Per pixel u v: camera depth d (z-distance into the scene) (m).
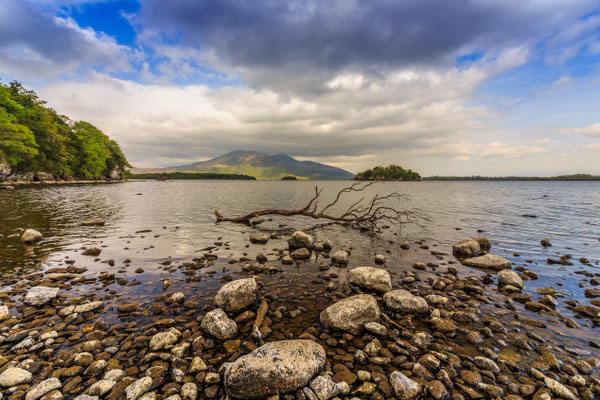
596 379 5.15
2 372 4.94
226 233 19.20
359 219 22.73
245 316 7.33
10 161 60.59
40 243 14.96
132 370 5.19
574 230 20.33
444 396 4.71
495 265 11.91
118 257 12.86
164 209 31.28
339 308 7.14
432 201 44.78
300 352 5.22
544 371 5.41
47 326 6.73
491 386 4.90
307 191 79.19
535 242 16.81
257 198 49.62
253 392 4.57
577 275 11.17
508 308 8.25
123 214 26.56
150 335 6.45
